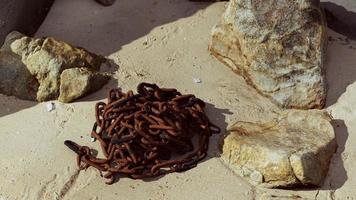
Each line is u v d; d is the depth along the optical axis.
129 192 3.02
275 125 3.22
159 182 3.06
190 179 3.07
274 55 3.37
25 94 3.38
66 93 3.34
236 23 3.43
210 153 3.17
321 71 3.35
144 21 3.74
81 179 3.08
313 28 3.39
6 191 3.04
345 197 3.01
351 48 3.59
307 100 3.34
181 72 3.51
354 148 3.18
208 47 3.61
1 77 3.40
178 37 3.67
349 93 3.39
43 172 3.11
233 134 3.15
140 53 3.59
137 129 3.07
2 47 3.46
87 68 3.43
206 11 3.79
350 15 3.63
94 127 3.19
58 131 3.25
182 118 3.14
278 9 3.39
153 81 3.46
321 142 3.10
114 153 3.08
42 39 3.46
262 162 3.02
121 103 3.16
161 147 3.10
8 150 3.19
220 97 3.39
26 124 3.29
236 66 3.51
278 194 3.01
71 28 3.72
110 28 3.71
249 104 3.37
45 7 3.76
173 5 3.82
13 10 3.51
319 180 3.02
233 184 3.04
